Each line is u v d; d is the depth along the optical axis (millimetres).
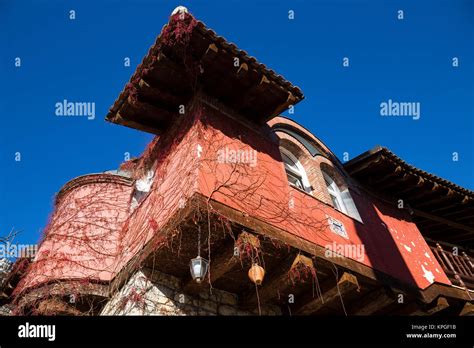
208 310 6754
